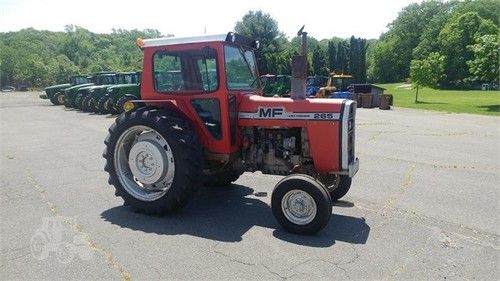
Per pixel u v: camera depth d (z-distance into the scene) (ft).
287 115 15.10
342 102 14.56
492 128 42.47
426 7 250.37
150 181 15.57
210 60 15.26
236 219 15.15
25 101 98.07
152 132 16.02
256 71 17.97
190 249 12.49
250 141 16.10
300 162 15.35
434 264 11.56
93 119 51.70
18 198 17.70
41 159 26.25
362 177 21.54
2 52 248.93
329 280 10.62
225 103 15.15
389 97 69.51
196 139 15.29
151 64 16.31
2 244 12.84
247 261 11.69
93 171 22.84
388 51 252.42
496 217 15.40
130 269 11.25
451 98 104.22
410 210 16.19
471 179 21.12
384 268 11.30
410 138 35.40
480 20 185.26
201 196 18.10
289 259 11.82
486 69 82.48
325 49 180.75
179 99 15.92
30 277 10.84
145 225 14.51
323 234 13.67
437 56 93.91
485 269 11.28
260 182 20.33
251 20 184.85
